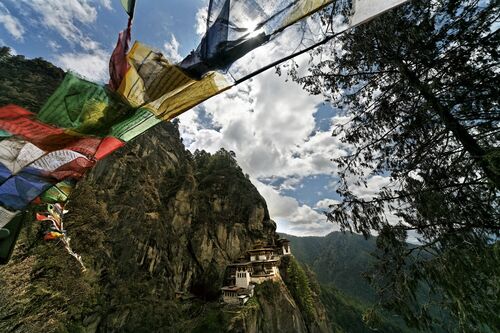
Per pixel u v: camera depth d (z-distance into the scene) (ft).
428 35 13.65
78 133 6.11
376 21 15.12
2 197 7.44
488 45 12.56
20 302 43.34
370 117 18.45
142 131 6.52
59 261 58.49
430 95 14.05
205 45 5.64
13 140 6.15
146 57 5.62
